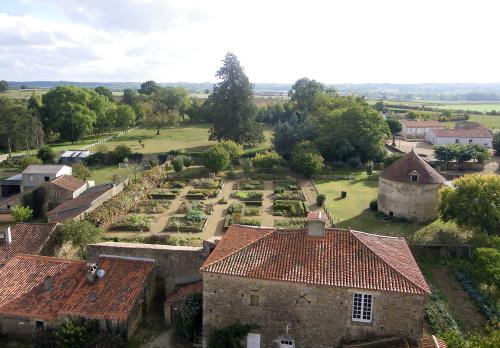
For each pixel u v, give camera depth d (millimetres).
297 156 88500
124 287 34719
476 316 36188
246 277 29188
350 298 28234
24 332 33594
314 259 29938
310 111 133500
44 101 140875
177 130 158250
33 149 123938
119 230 58469
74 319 32188
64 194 71062
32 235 46531
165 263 38188
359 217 63156
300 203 68875
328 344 29094
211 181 82688
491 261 36781
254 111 118250
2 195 80500
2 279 36406
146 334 33500
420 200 59938
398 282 27859
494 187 47812
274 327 29641
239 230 35156
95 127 151125
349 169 95438
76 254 48906
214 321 30641
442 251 46656
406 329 27875
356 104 101500
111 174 95000
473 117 198625
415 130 139250
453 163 95500
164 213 66188
